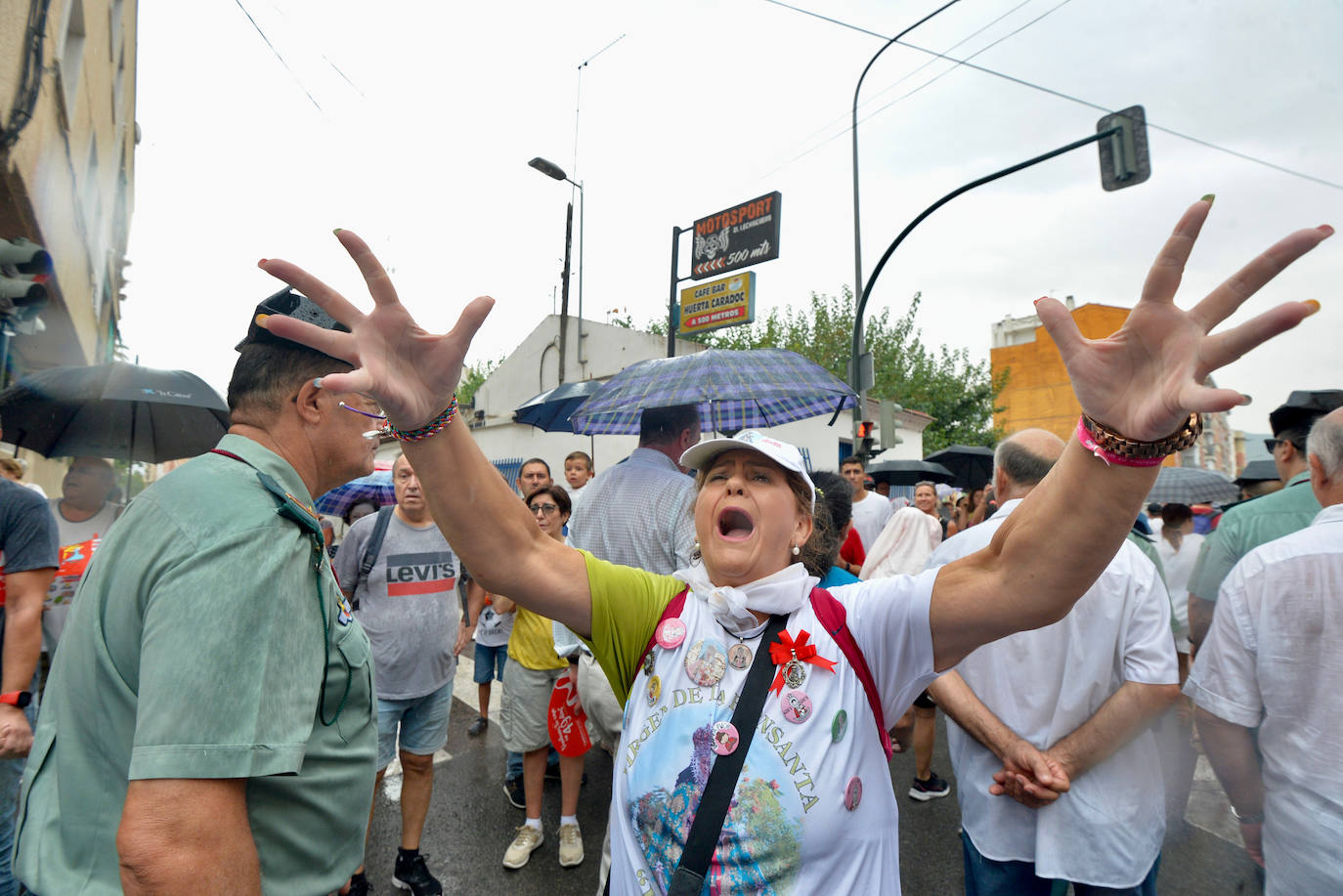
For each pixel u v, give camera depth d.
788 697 1.19
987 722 1.89
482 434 16.84
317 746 1.21
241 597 1.04
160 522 1.10
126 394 3.10
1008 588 1.12
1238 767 1.59
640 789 1.23
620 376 3.94
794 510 1.39
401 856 2.92
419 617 2.99
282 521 1.17
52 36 4.41
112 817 1.05
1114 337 0.93
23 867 1.06
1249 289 0.84
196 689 0.97
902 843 3.36
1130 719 1.72
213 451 1.27
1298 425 2.54
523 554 1.32
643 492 2.94
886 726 1.29
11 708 2.13
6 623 2.18
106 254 8.12
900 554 3.85
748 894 1.11
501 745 4.50
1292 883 1.47
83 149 6.05
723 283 12.03
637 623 1.34
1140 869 1.72
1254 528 2.29
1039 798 1.79
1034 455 2.02
